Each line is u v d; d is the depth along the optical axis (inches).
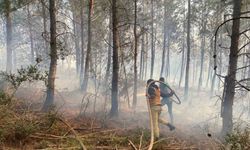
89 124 408.2
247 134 302.2
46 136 307.4
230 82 412.2
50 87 486.6
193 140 375.6
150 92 375.9
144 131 358.0
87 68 747.4
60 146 280.1
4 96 357.1
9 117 332.8
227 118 412.5
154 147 308.5
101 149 288.4
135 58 642.8
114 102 506.0
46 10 1007.0
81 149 272.8
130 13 858.8
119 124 446.0
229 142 293.6
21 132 293.9
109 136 329.7
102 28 1014.4
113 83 514.9
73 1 1006.4
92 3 787.4
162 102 455.8
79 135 327.3
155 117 366.6
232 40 413.1
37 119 347.3
